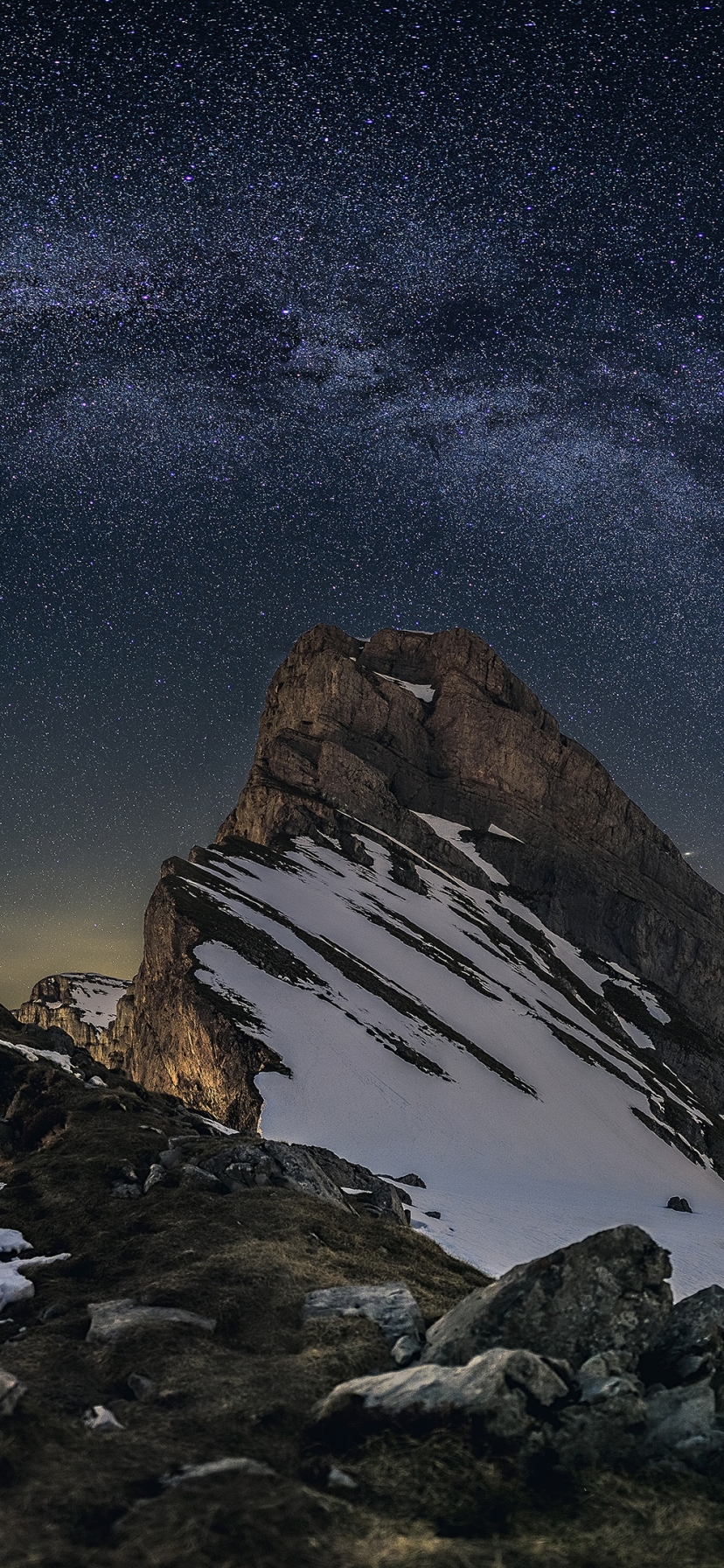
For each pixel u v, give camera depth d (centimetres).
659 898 17988
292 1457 913
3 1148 2592
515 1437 931
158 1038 7756
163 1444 918
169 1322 1248
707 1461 948
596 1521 827
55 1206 1917
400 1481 861
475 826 16550
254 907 9631
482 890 14988
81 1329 1277
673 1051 13150
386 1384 1012
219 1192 1992
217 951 8094
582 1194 6581
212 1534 729
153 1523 747
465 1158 6600
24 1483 816
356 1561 720
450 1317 1217
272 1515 767
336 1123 6356
